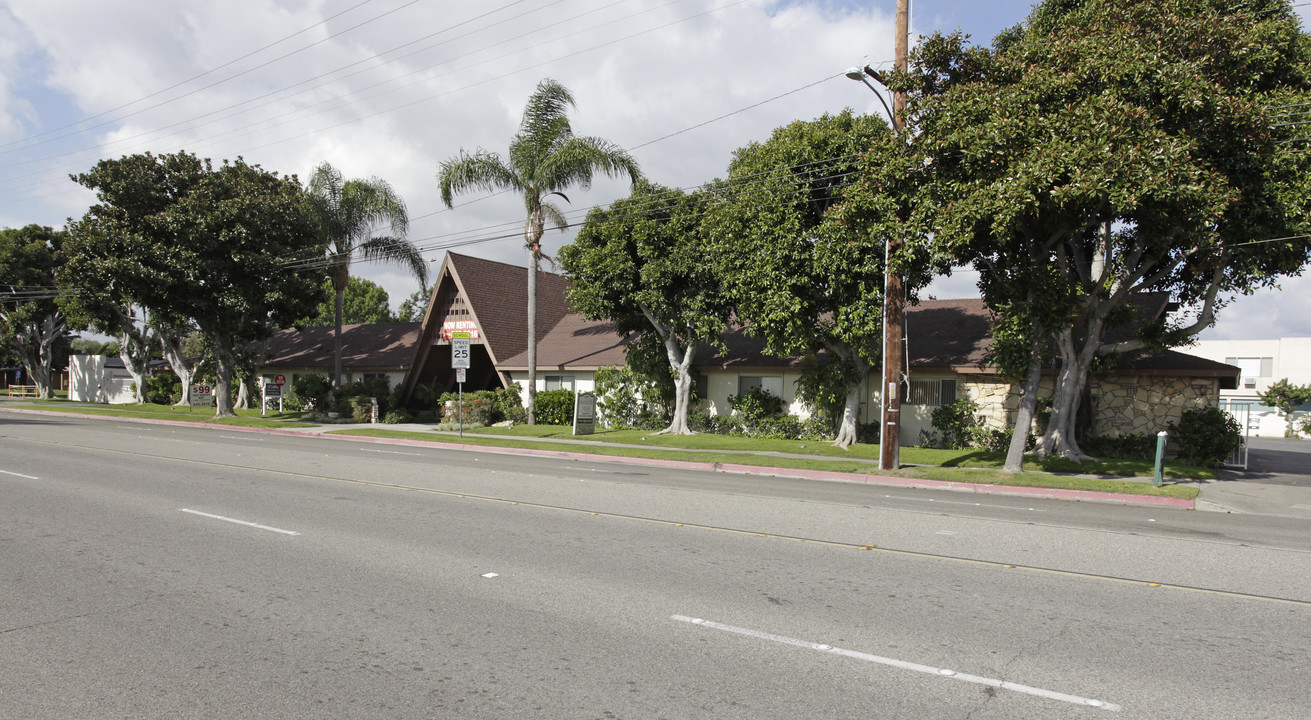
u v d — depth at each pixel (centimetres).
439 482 1469
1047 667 527
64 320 6147
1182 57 1433
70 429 2852
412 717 443
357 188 3641
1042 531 1038
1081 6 1869
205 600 670
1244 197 1530
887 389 1803
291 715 445
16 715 444
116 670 513
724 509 1181
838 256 1989
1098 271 1944
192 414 4053
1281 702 472
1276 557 888
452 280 3744
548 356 3509
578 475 1664
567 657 539
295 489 1334
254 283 3356
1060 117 1364
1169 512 1312
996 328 1741
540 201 3070
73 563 795
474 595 688
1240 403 2442
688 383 2795
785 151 2117
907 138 1595
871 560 840
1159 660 542
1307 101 1514
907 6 1703
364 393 3728
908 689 487
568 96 3003
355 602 666
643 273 2539
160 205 3241
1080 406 2266
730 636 585
